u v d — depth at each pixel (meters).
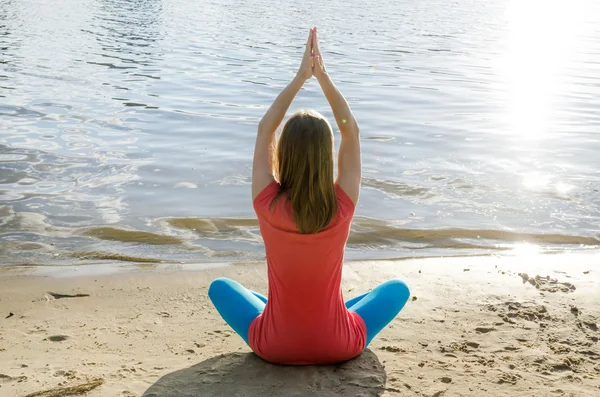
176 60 19.39
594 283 5.14
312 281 3.15
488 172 9.02
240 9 35.97
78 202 7.48
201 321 4.42
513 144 10.71
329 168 2.95
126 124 11.55
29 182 8.11
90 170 8.73
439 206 7.60
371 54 21.80
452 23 33.41
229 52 21.16
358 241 6.57
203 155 9.68
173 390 3.25
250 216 7.22
